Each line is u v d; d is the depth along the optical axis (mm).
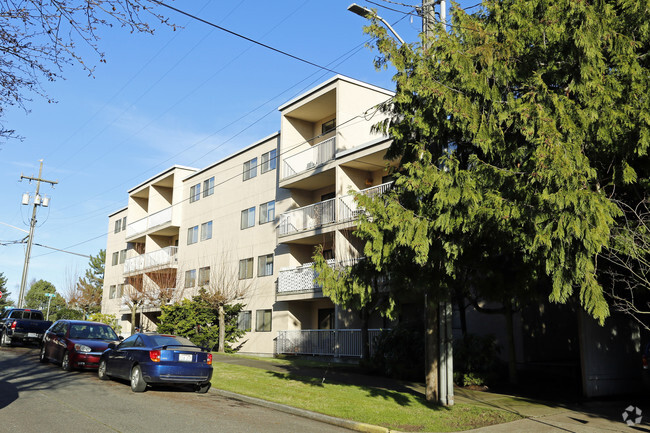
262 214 29859
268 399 12164
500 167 9352
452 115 9312
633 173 8266
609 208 7727
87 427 8562
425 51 10109
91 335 17875
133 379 12906
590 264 7316
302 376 16312
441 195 8477
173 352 12828
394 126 10805
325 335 24203
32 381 14055
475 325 18812
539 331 18188
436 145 10492
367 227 9328
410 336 17406
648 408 11445
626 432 9172
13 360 19766
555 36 8656
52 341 18312
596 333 12984
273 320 27719
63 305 60625
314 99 26078
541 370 16812
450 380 11695
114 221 50062
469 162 9367
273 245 28641
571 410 11180
